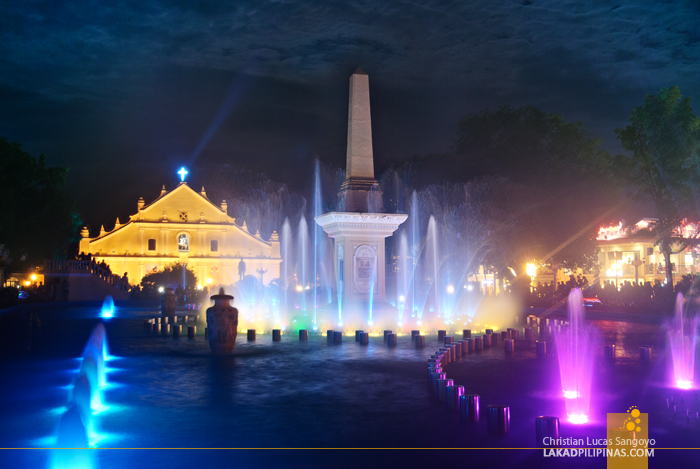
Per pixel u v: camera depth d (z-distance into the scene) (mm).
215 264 79875
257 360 14633
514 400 10055
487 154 47375
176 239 79000
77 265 53062
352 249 22312
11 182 54500
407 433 7906
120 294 53562
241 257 80750
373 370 13023
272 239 82562
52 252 61188
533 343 19344
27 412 9188
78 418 7461
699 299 34094
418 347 17219
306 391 10664
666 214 42438
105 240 77000
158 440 7578
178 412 9070
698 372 13219
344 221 22156
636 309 36125
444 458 6863
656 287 35938
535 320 25594
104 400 9945
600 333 23312
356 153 23219
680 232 45656
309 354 15750
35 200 58219
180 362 14352
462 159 47188
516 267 45344
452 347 15062
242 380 11812
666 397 10383
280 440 7578
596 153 50250
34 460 6816
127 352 16344
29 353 16141
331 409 9250
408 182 48625
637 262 53250
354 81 23359
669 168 40625
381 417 8758
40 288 48531
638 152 42469
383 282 22672
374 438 7660
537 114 47469
